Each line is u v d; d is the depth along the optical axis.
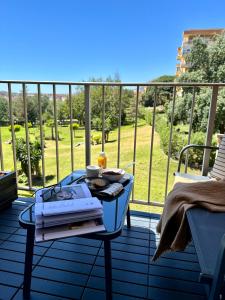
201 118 7.39
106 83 2.04
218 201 1.26
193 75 10.35
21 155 4.26
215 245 0.95
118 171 1.66
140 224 1.93
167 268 1.47
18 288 1.31
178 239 1.23
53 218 1.04
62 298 1.25
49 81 2.11
